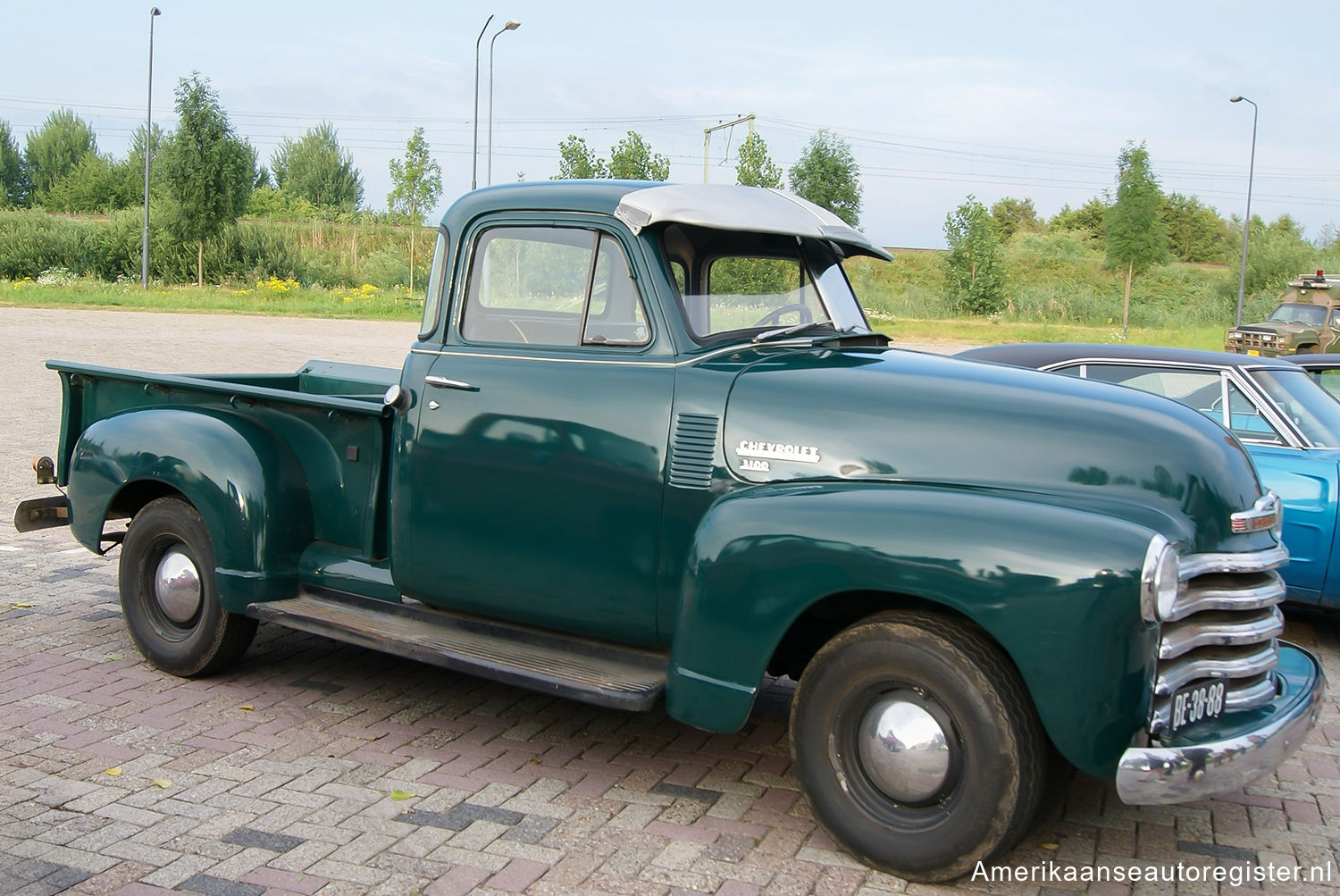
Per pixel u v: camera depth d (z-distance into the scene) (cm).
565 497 373
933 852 299
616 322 376
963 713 292
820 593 309
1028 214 8669
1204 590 307
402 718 434
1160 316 4912
